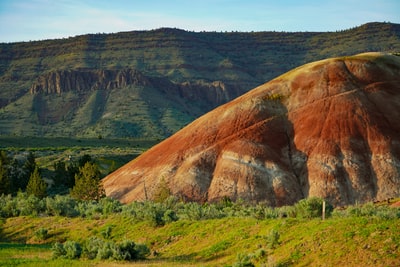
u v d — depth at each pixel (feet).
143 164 296.92
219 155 273.95
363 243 84.43
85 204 192.54
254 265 91.76
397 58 318.24
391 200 226.99
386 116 271.49
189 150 282.15
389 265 78.23
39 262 101.91
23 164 407.03
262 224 111.24
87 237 140.15
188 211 143.02
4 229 160.86
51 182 370.53
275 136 276.41
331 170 249.75
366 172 248.11
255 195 248.11
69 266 96.99
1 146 575.79
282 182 252.21
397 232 84.38
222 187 255.50
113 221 146.61
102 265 99.30
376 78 293.02
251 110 290.15
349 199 239.91
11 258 109.70
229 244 107.45
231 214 142.82
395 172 245.65
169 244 121.29
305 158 263.08
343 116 271.49
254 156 263.29
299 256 88.38
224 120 291.58
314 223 98.94
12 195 298.76
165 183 247.70
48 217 166.50
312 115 279.49
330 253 85.40
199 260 103.76
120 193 278.46
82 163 357.00
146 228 134.51
